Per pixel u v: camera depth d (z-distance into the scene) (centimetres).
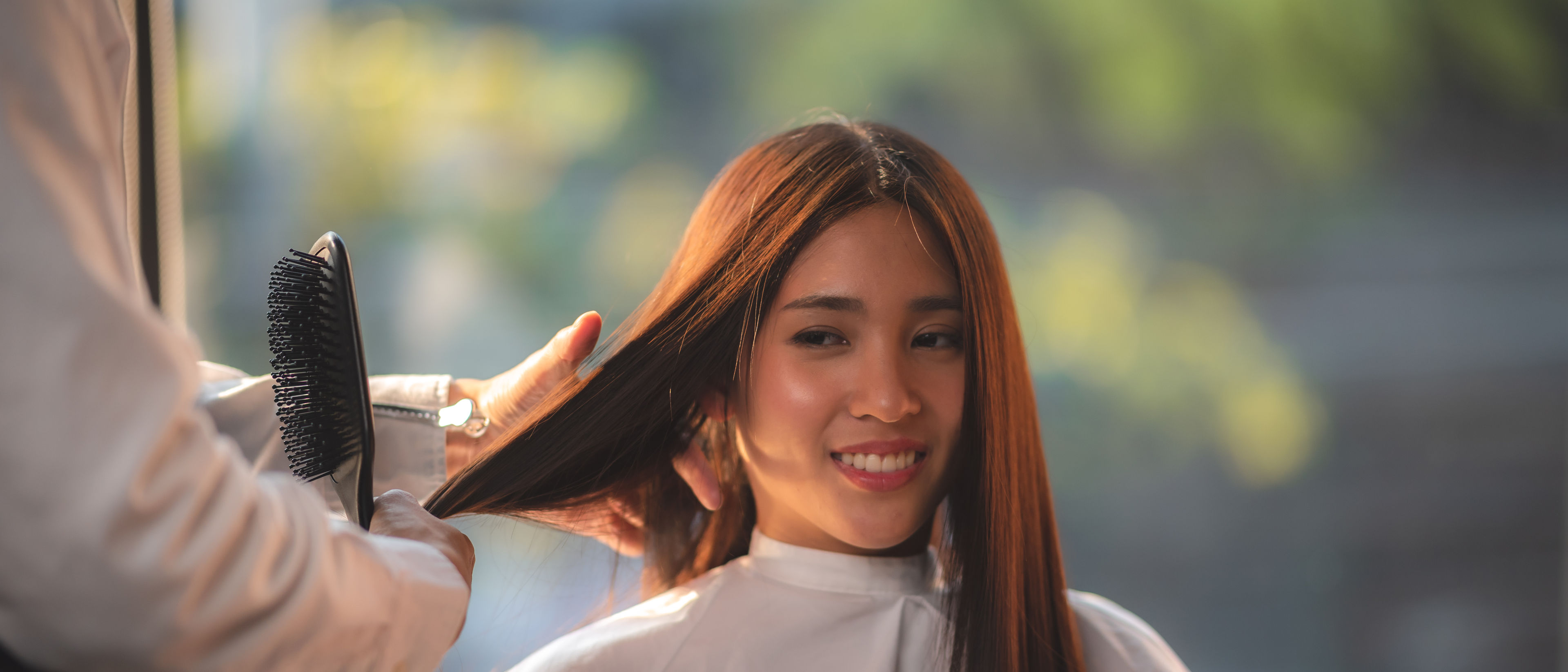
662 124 464
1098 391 461
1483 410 486
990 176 455
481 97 450
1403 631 474
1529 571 484
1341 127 451
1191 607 469
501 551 227
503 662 136
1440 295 484
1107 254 455
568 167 466
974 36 429
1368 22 429
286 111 427
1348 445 482
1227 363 468
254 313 429
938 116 449
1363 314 480
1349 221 475
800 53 450
